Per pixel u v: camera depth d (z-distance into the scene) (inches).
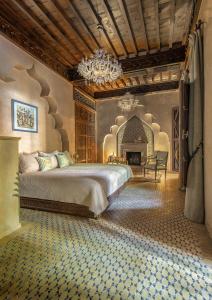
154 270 65.8
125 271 65.3
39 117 185.8
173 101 291.9
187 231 95.4
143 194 164.2
